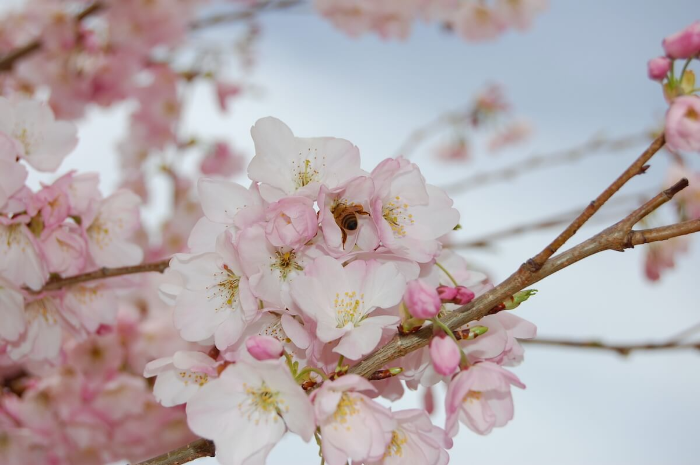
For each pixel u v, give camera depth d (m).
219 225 0.55
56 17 1.12
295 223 0.52
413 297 0.50
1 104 0.62
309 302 0.52
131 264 0.66
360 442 0.50
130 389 0.88
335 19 1.22
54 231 0.62
